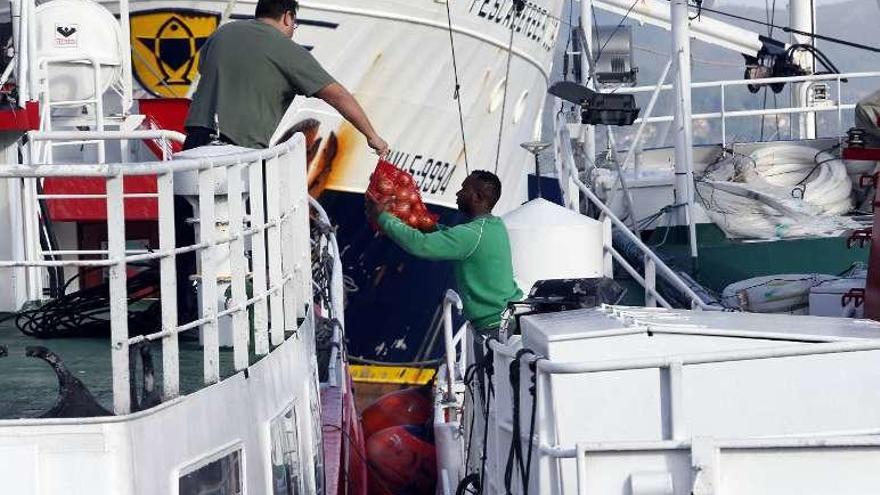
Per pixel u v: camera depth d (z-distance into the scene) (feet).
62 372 55.88
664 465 57.47
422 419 131.13
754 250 129.90
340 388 117.80
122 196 54.70
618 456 57.62
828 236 130.82
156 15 182.80
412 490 124.57
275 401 73.92
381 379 214.07
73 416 55.57
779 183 152.15
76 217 132.57
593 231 111.65
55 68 141.79
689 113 130.31
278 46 91.56
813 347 59.31
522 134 232.12
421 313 212.64
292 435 79.00
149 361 57.98
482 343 84.58
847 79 171.73
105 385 67.51
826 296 104.58
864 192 147.95
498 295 88.99
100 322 85.51
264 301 72.02
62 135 90.27
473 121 213.25
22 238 102.01
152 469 56.29
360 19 191.52
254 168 70.90
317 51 191.31
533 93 231.30
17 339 84.38
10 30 128.98
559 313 70.33
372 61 195.83
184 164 59.98
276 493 73.36
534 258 110.32
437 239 88.79
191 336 85.05
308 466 85.15
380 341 212.43
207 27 182.91
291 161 82.89
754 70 190.80
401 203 91.66
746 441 56.44
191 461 60.23
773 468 56.75
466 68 206.80
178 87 184.65
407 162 206.69
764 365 59.31
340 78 194.49
